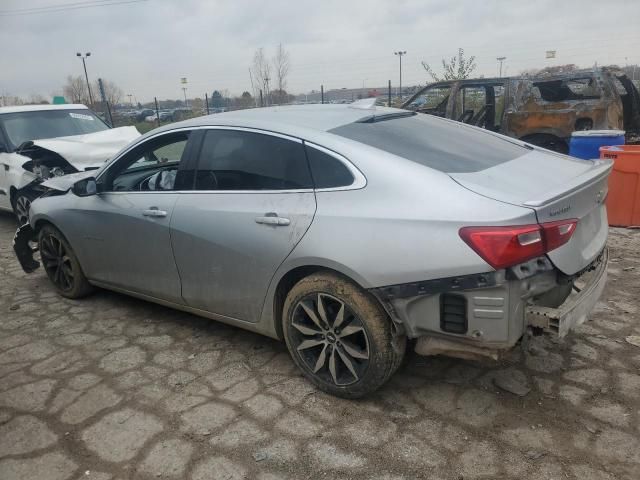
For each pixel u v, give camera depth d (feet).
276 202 10.29
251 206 10.62
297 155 10.28
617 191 20.65
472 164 9.89
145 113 77.97
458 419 9.41
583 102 28.07
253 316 11.18
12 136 25.31
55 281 15.88
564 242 8.60
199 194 11.59
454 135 11.64
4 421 9.89
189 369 11.49
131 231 12.82
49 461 8.79
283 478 8.20
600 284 9.82
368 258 9.00
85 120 28.12
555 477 7.98
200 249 11.45
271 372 11.22
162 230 12.08
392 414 9.62
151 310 14.74
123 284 13.85
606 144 23.07
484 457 8.45
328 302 9.89
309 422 9.50
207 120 12.00
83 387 10.94
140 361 11.93
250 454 8.74
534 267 8.23
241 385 10.77
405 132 11.02
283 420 9.57
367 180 9.38
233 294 11.27
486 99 32.45
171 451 8.88
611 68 30.81
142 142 13.06
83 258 14.58
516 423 9.23
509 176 9.53
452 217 8.44
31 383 11.18
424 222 8.62
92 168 23.12
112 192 13.48
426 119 12.58
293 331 10.46
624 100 31.76
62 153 22.58
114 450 8.98
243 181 10.96
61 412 10.11
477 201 8.52
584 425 9.10
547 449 8.56
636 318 12.88
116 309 14.92
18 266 19.34
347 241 9.23
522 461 8.32
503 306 8.29
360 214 9.20
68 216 14.42
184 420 9.69
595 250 9.68
